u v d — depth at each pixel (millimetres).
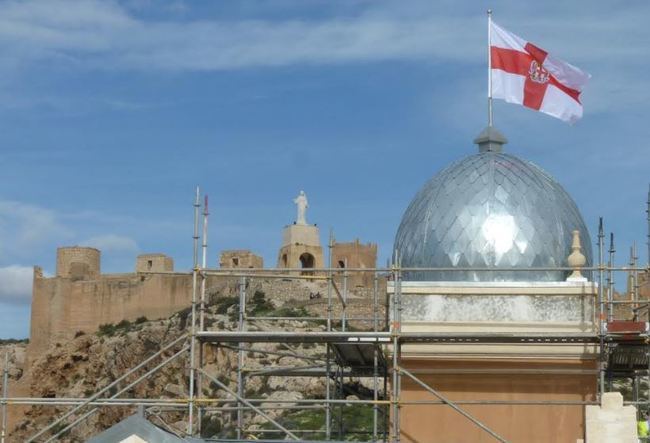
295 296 170375
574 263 47625
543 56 54781
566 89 54625
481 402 45312
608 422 44875
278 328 139625
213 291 176125
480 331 46594
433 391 44969
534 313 46531
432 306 47094
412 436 46781
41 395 189500
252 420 103875
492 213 48469
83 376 189000
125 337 182125
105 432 40062
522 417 46469
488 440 46500
